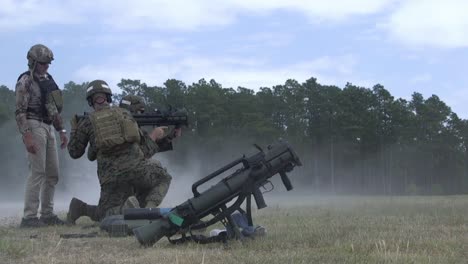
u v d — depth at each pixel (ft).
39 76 23.38
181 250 14.89
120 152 21.54
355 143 217.56
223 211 15.76
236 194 15.84
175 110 24.52
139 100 24.61
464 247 14.78
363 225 19.81
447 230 18.16
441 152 240.94
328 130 216.54
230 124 200.64
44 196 23.82
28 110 23.00
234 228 15.79
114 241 17.06
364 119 219.82
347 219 22.57
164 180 22.45
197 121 193.57
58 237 18.48
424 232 17.69
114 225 18.45
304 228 19.03
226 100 203.51
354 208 30.48
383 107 228.43
